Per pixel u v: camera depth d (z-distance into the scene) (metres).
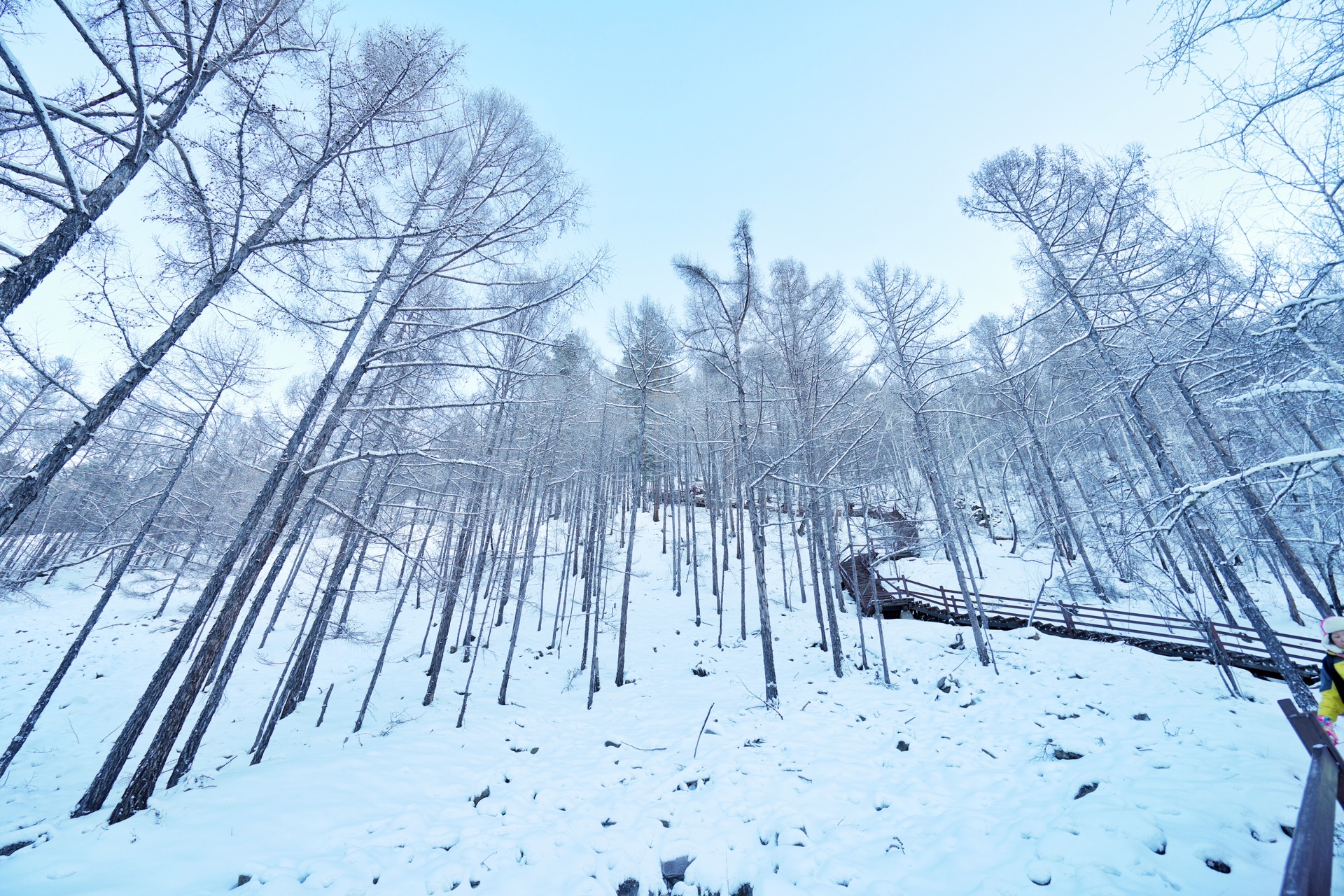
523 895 5.06
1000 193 9.91
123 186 4.96
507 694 13.12
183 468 13.23
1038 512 20.12
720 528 31.16
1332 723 4.13
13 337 4.60
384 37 6.78
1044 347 12.73
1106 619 13.70
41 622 18.25
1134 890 3.73
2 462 8.98
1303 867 1.57
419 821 6.56
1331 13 3.12
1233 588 7.15
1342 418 5.59
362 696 12.98
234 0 5.48
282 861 5.34
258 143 6.16
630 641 17.55
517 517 16.62
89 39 4.05
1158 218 7.52
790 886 4.71
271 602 22.16
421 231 7.35
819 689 11.71
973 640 14.48
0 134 4.89
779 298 14.91
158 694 6.89
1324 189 4.07
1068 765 6.55
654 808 6.71
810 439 13.23
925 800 6.16
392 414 9.41
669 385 15.89
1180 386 7.83
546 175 8.57
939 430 23.16
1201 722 7.42
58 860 5.21
